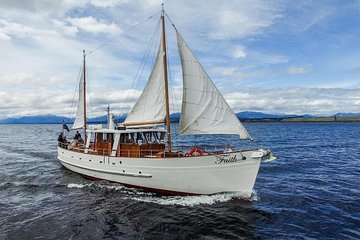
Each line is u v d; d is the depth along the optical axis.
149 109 23.55
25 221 17.03
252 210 18.45
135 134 23.70
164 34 22.47
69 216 17.88
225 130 20.08
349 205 19.52
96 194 22.25
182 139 75.50
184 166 20.12
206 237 14.89
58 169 33.06
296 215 17.72
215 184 20.08
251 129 145.38
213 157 19.70
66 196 22.00
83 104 33.28
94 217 17.69
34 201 20.88
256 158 19.33
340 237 14.70
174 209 18.70
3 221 16.98
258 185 25.36
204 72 20.36
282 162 38.44
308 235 14.97
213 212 18.08
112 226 16.36
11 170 32.69
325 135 95.31
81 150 28.91
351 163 37.41
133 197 21.33
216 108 20.25
